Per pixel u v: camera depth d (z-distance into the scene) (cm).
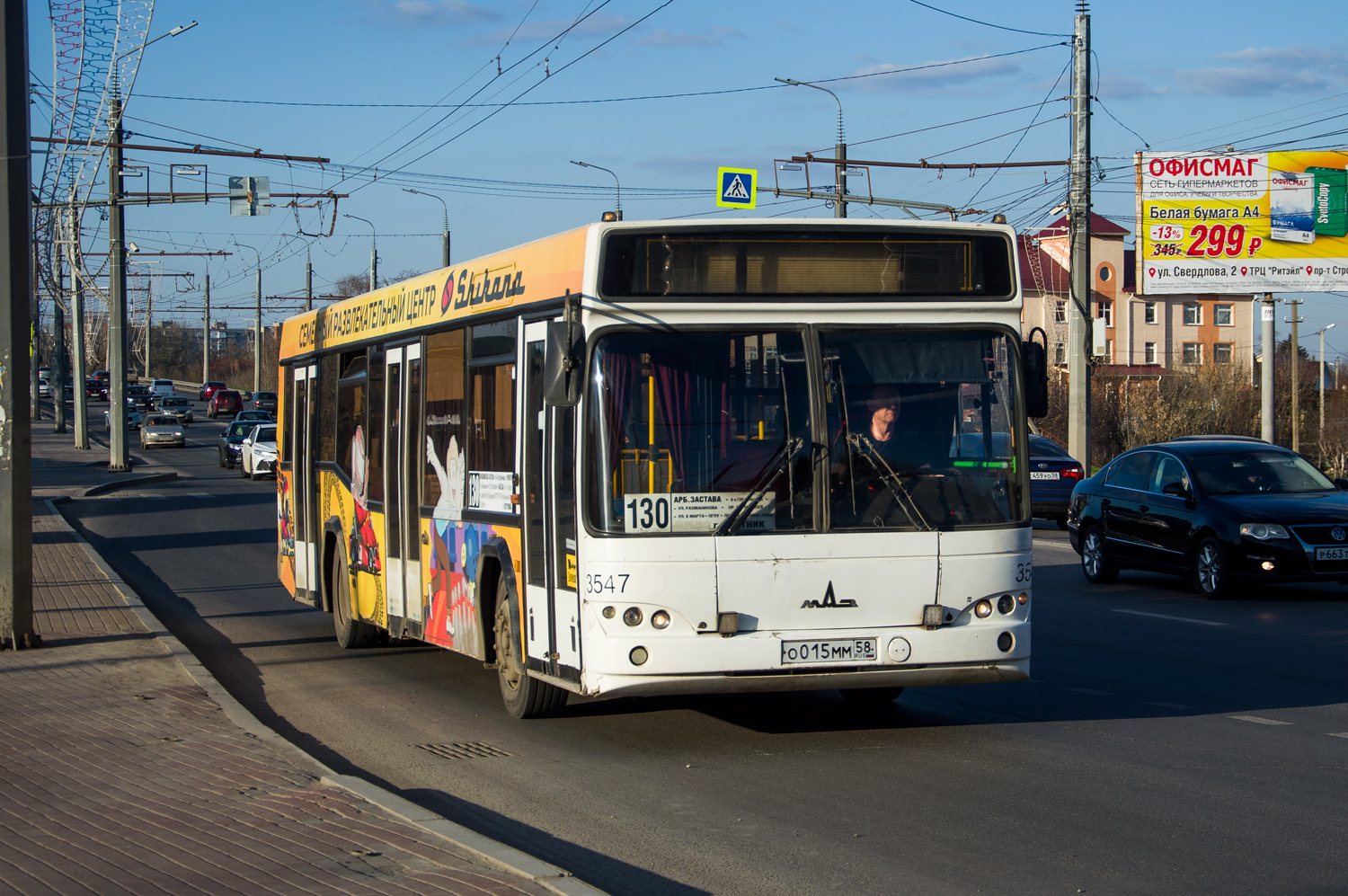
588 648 740
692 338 748
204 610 1606
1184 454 1655
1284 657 1150
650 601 727
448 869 527
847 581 741
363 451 1198
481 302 927
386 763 804
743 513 736
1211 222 4075
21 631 1187
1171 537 1612
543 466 810
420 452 1051
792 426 748
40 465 4781
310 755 808
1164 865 571
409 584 1072
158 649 1178
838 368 757
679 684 727
